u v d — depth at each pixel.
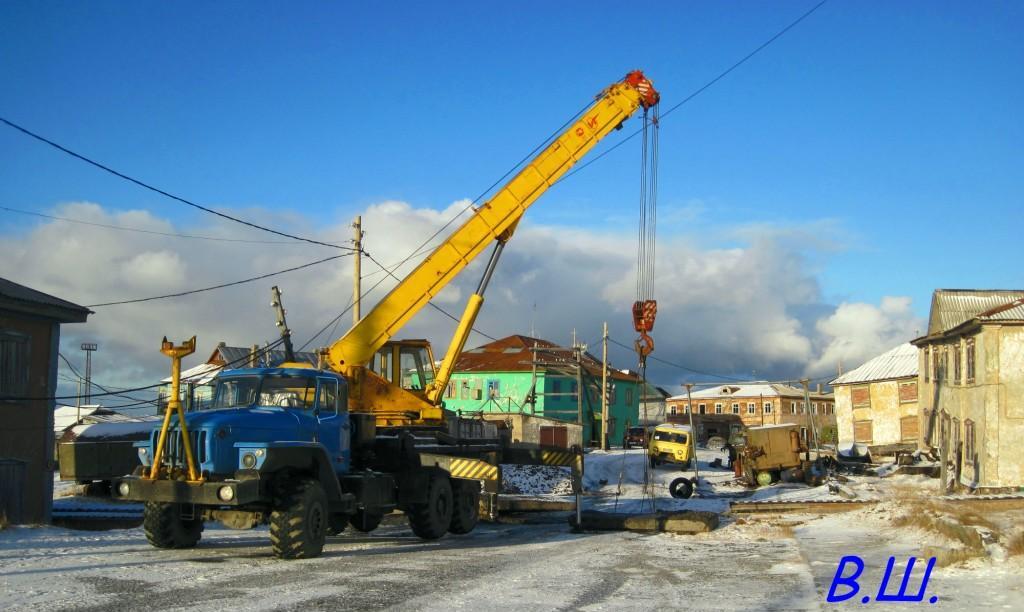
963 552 12.46
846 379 58.75
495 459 22.83
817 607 9.18
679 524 18.70
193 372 48.16
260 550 14.34
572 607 9.13
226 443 13.35
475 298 23.72
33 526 18.47
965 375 33.41
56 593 9.47
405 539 17.80
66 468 26.94
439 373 23.56
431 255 23.14
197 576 10.90
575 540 17.39
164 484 12.99
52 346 21.62
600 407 74.06
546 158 23.98
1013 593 9.82
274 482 13.62
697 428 89.44
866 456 48.47
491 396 69.00
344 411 15.91
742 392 98.88
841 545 15.26
